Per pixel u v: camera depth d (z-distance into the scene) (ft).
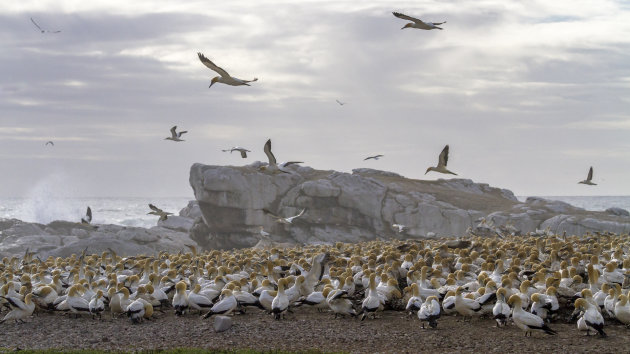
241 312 95.30
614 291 82.28
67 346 81.41
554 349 73.00
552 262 113.91
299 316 93.35
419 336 80.53
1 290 99.81
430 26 81.30
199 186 330.13
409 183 368.89
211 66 79.97
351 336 81.82
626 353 70.79
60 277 115.24
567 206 327.26
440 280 98.73
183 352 75.61
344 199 325.01
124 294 96.02
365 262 120.88
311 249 161.27
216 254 149.07
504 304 81.82
